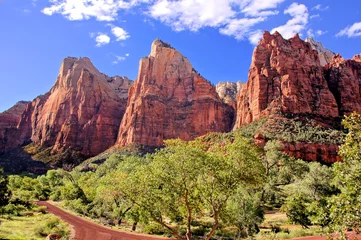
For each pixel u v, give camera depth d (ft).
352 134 37.93
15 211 188.75
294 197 160.25
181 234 140.46
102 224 176.65
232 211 119.96
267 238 116.06
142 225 158.30
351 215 34.22
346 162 38.01
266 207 193.16
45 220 164.25
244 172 80.79
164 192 75.00
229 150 83.76
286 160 227.81
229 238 130.00
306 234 120.98
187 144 81.05
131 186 76.69
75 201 247.29
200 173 76.02
